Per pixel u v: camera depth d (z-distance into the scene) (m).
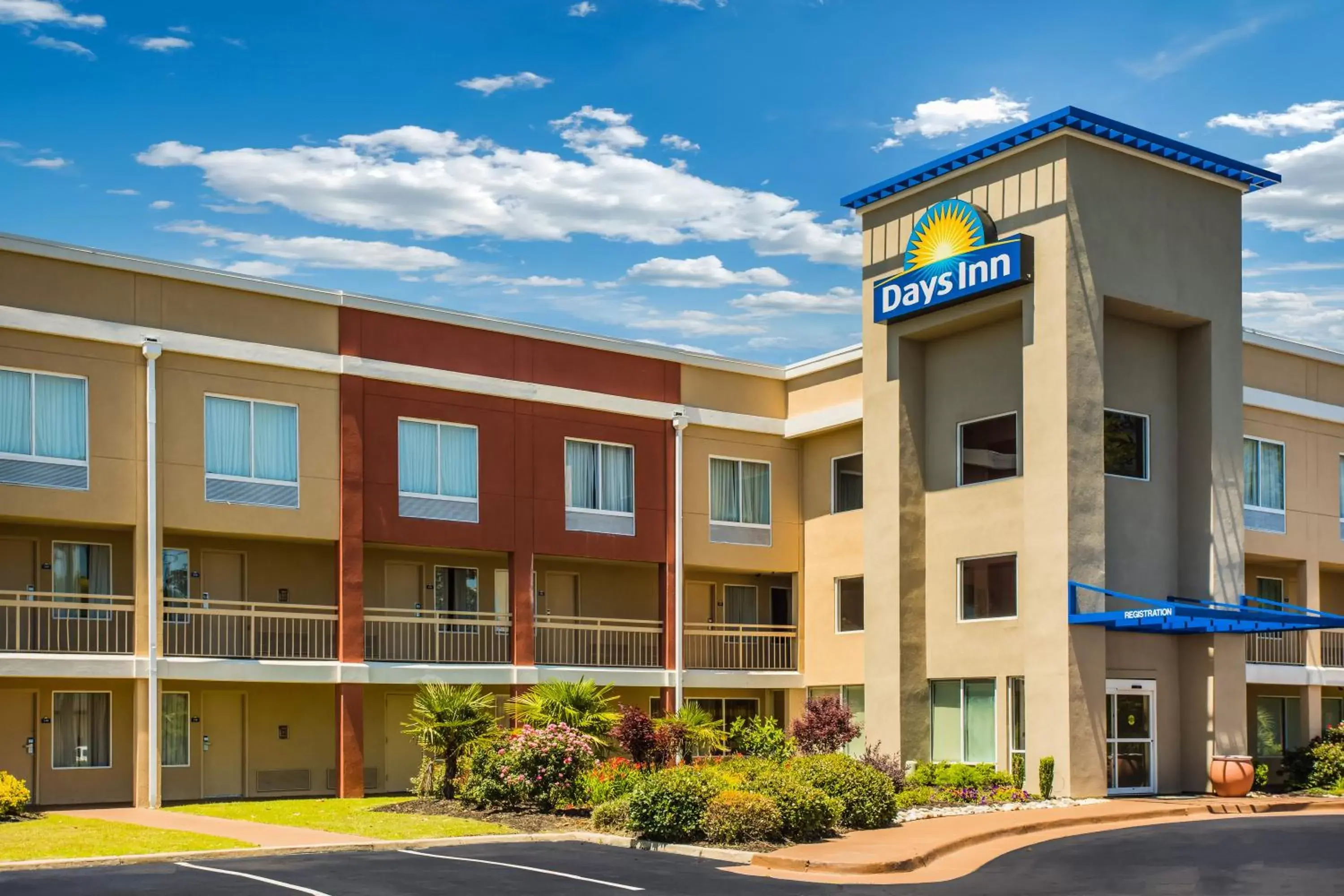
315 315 31.47
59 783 29.41
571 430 35.00
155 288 29.39
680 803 22.61
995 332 32.38
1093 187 30.62
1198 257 32.38
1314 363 37.31
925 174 33.00
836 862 20.08
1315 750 33.56
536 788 25.97
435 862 20.48
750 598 39.53
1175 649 31.83
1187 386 32.66
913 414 33.59
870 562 33.59
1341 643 38.03
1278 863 20.58
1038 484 30.08
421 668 31.84
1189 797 30.47
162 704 30.91
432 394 32.84
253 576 31.83
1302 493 36.56
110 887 17.88
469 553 34.81
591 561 36.91
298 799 30.39
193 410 29.66
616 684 34.59
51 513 27.73
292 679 30.02
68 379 28.30
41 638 29.19
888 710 32.59
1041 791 29.02
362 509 31.47
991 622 31.42
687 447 36.97
